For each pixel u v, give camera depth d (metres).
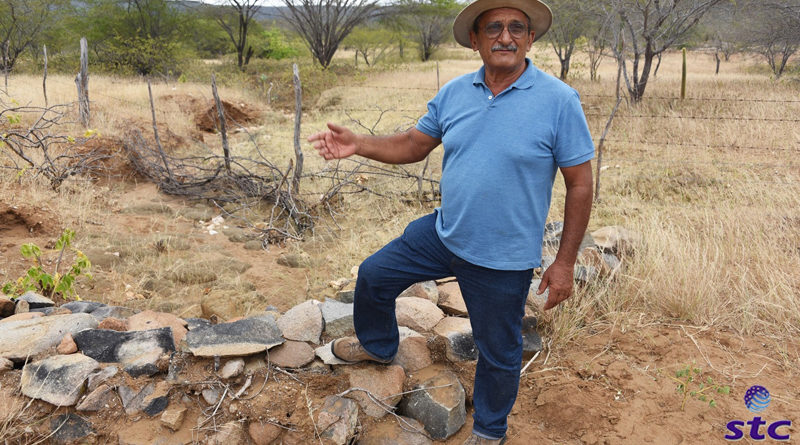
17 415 2.59
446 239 2.25
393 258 2.46
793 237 4.84
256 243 5.82
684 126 9.44
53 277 4.11
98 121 8.96
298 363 2.96
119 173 7.76
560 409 2.83
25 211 5.45
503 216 2.12
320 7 24.56
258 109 14.27
